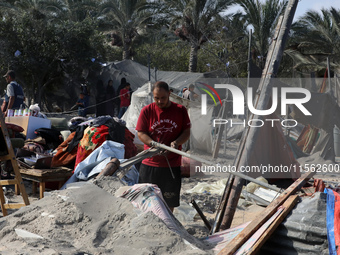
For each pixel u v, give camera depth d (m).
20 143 7.25
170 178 4.83
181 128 4.82
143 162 4.95
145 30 32.66
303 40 27.14
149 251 2.93
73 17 28.41
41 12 24.62
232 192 4.27
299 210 3.27
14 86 9.22
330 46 26.78
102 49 25.41
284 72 24.03
